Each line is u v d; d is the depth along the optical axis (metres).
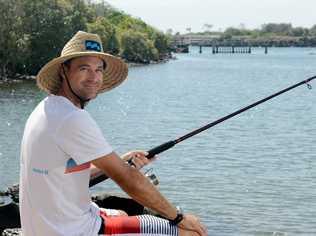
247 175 19.91
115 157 4.22
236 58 177.38
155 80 79.12
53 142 4.12
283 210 15.52
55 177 4.13
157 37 153.38
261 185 18.38
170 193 17.08
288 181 19.05
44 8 76.12
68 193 4.16
